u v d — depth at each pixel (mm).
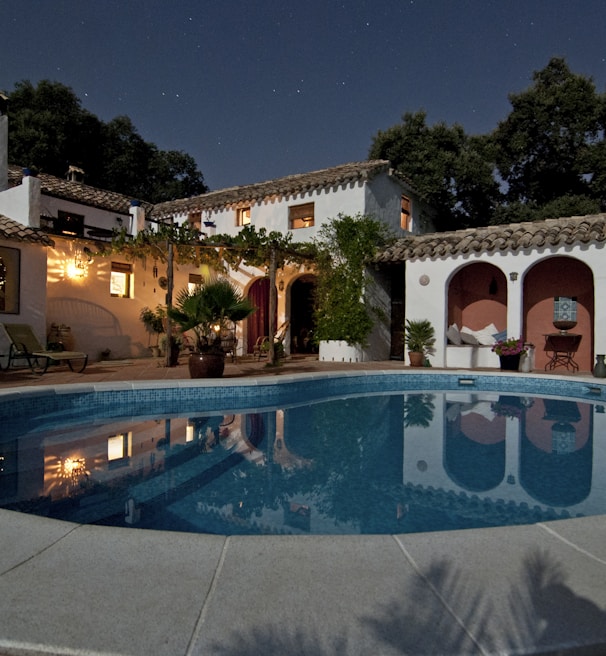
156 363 12461
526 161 22672
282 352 14516
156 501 3617
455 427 6363
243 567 2037
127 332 14352
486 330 14211
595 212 19906
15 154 24547
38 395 6703
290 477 4246
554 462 4773
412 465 4648
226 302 9055
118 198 18922
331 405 7988
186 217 18469
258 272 16453
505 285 13938
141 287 14812
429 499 3713
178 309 9523
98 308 13547
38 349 10438
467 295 14586
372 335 14703
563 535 2342
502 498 3744
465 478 4262
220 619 1690
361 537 2311
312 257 13852
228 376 9719
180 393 7840
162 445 5293
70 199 15305
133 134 31391
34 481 4051
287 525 3184
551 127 21531
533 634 1618
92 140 28516
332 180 14562
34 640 1583
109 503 3566
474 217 22047
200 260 13133
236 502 3625
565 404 8180
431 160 20031
